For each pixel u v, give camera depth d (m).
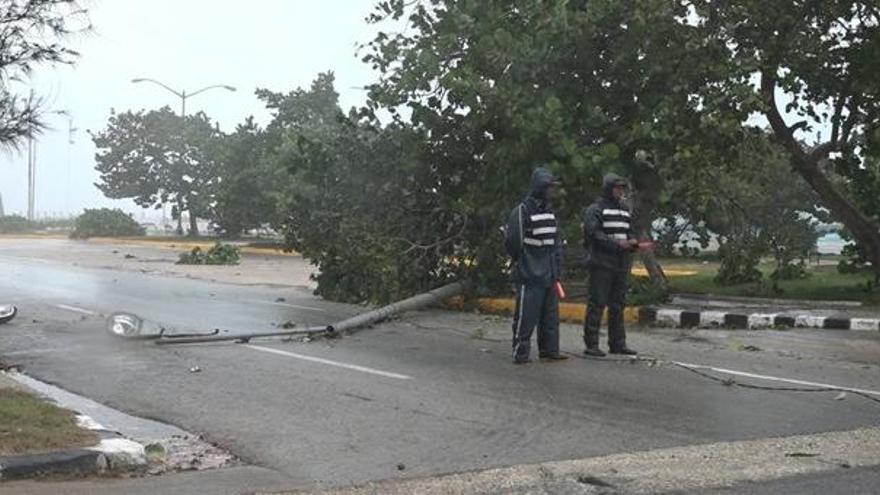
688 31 14.48
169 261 29.30
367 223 15.64
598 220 10.62
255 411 8.05
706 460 6.58
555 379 9.46
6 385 8.44
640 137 14.16
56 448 6.27
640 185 15.05
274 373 9.74
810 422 7.72
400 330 13.10
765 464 6.48
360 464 6.50
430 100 15.26
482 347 11.55
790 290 18.03
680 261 30.02
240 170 38.66
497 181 14.66
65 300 16.53
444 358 10.73
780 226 21.23
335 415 7.91
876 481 6.06
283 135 32.88
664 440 7.15
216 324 13.53
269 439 7.14
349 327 12.80
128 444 6.50
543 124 13.68
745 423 7.68
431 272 15.76
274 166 32.69
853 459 6.61
